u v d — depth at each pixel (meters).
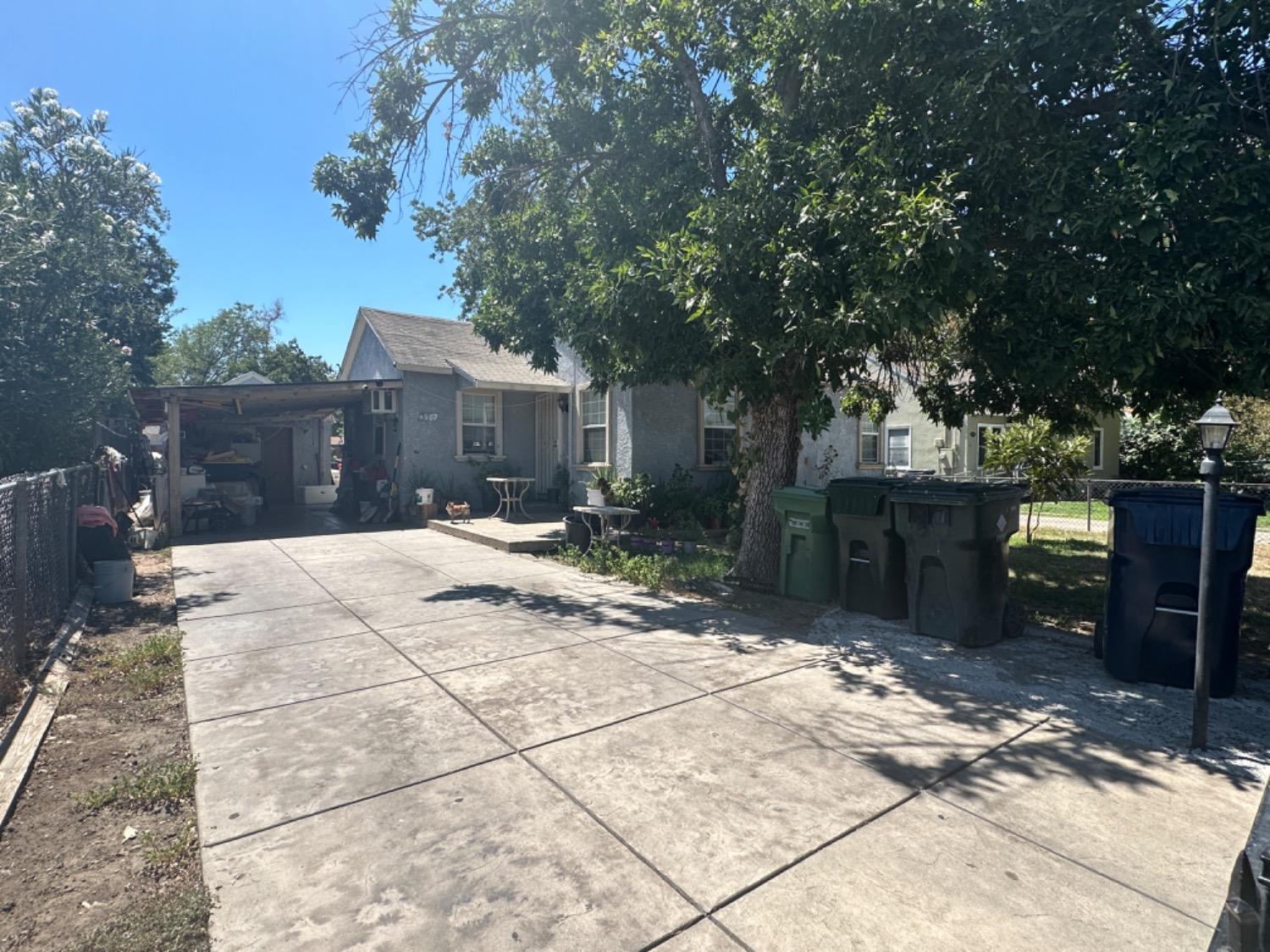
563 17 8.16
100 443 13.65
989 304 5.96
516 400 17.02
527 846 2.99
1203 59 4.78
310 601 7.73
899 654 5.69
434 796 3.41
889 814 3.24
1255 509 4.57
